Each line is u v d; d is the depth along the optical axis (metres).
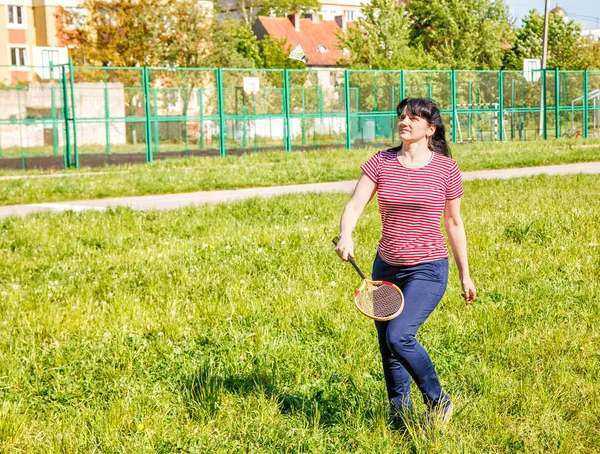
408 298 4.69
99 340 6.86
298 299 7.92
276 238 11.08
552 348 6.30
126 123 41.97
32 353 6.43
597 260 9.19
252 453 4.68
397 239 4.80
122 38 48.78
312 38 84.12
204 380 5.77
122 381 5.87
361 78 40.22
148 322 7.37
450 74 38.50
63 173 25.25
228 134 40.91
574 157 26.52
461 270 4.93
